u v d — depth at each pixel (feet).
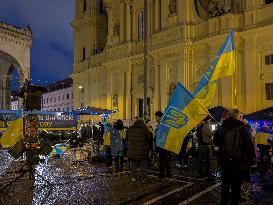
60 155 62.54
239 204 27.58
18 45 145.69
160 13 112.37
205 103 31.35
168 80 106.83
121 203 27.81
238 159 22.80
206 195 30.71
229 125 23.49
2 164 55.06
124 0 125.70
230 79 91.56
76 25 152.35
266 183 36.40
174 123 31.19
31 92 38.42
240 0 93.71
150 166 47.65
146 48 59.57
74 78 152.35
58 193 31.96
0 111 93.86
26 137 37.22
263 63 87.30
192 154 51.90
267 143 44.96
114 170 46.29
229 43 31.40
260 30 86.22
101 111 98.07
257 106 87.35
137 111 120.88
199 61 100.48
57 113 99.96
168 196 30.35
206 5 103.30
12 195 31.22
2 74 161.48
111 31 132.16
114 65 128.16
